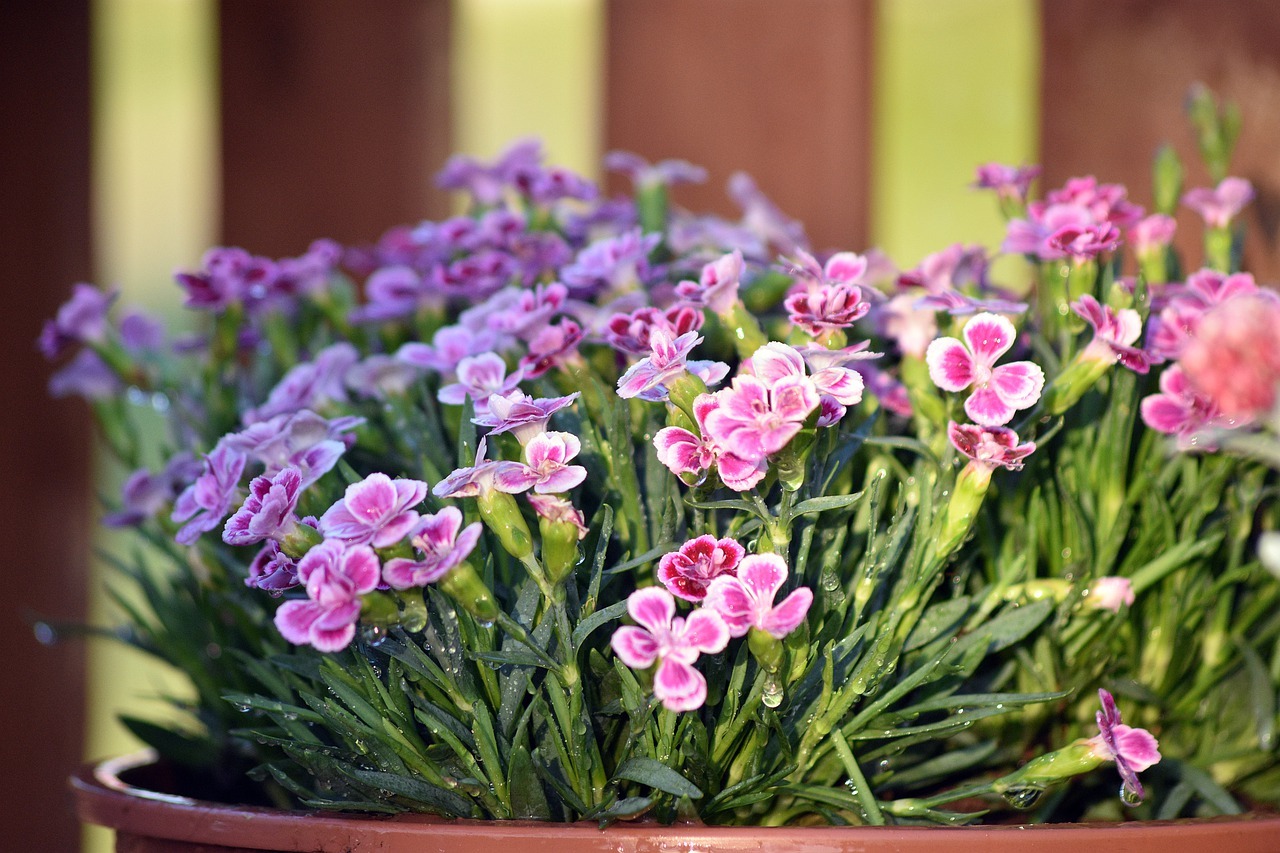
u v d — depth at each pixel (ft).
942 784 2.42
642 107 3.07
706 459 2.26
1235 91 2.74
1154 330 2.39
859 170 2.98
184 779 2.58
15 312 3.16
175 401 2.63
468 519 2.33
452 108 3.15
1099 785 2.42
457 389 2.37
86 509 3.16
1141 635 2.44
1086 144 2.82
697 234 2.66
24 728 3.11
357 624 2.28
